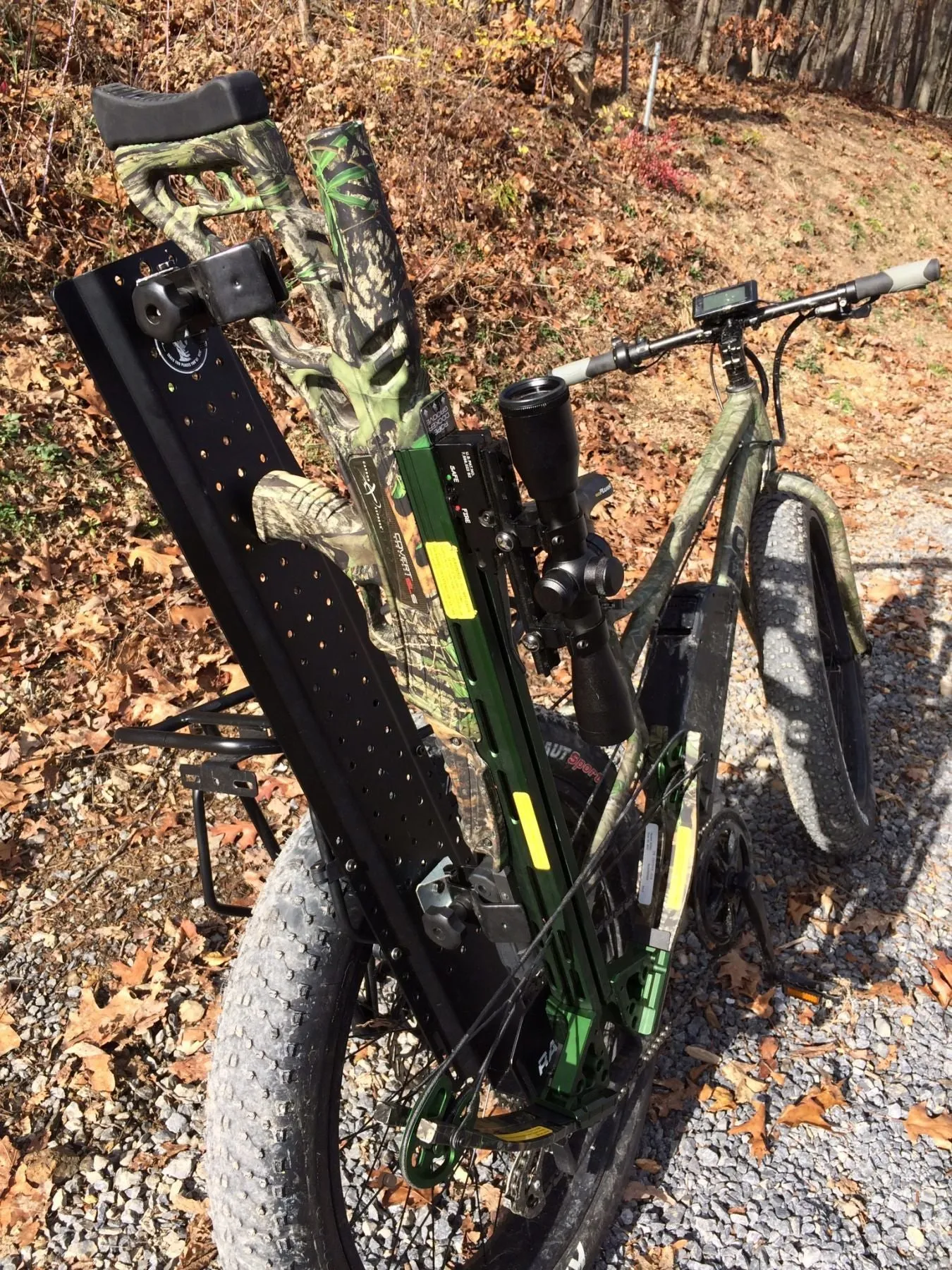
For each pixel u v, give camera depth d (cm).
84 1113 222
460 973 166
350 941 155
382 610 145
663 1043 226
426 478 124
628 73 1186
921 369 845
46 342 450
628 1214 212
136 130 112
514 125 793
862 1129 232
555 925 167
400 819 156
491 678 140
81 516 393
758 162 1192
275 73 646
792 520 279
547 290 683
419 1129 153
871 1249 207
